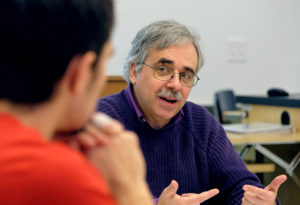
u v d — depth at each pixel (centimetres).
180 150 137
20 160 40
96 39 45
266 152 256
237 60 361
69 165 42
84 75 45
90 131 49
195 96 349
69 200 40
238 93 363
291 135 238
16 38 41
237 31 359
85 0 43
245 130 241
